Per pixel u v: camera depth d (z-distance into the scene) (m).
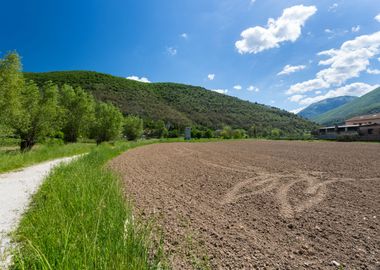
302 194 7.46
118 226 3.02
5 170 11.62
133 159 18.73
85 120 37.47
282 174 11.16
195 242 3.90
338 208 5.98
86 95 38.22
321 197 7.08
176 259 3.25
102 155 16.41
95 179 5.83
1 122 19.19
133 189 8.07
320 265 3.28
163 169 13.30
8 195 6.72
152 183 9.24
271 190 8.02
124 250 2.37
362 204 6.30
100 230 2.86
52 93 25.33
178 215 5.34
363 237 4.23
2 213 5.03
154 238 3.90
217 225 4.76
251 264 3.25
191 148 33.09
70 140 37.22
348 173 11.12
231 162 16.34
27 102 23.12
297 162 15.63
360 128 57.12
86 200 3.89
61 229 2.65
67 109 34.53
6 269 2.61
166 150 29.17
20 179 9.34
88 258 2.16
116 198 4.29
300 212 5.68
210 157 20.23
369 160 16.02
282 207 6.09
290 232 4.45
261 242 3.99
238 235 4.27
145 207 5.95
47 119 24.36
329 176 10.45
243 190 8.05
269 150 27.39
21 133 22.53
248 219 5.16
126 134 60.47
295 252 3.65
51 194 4.87
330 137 59.81
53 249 2.36
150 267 2.65
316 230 4.55
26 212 4.94
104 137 40.38
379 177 10.09
